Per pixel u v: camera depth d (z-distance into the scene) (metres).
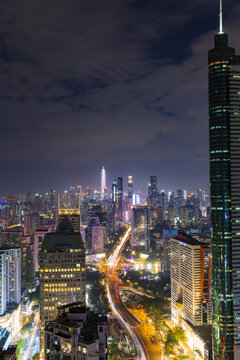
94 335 138.25
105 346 141.12
